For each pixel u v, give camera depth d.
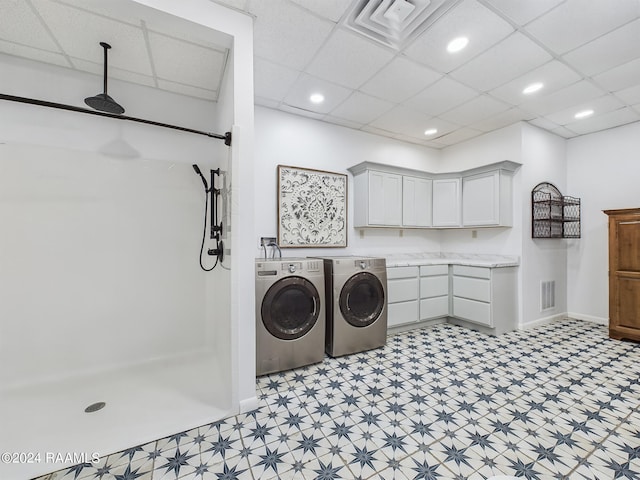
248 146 1.88
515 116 3.37
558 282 3.93
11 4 1.64
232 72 1.86
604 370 2.40
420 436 1.63
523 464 1.42
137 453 1.51
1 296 2.13
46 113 2.25
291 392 2.11
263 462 1.45
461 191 3.92
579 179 3.98
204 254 2.86
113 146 2.49
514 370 2.42
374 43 2.12
